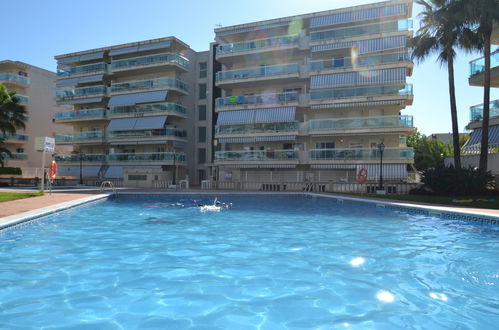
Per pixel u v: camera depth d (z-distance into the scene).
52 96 56.28
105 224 12.41
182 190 28.77
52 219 13.37
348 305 5.08
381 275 6.54
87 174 41.25
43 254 8.02
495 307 5.01
